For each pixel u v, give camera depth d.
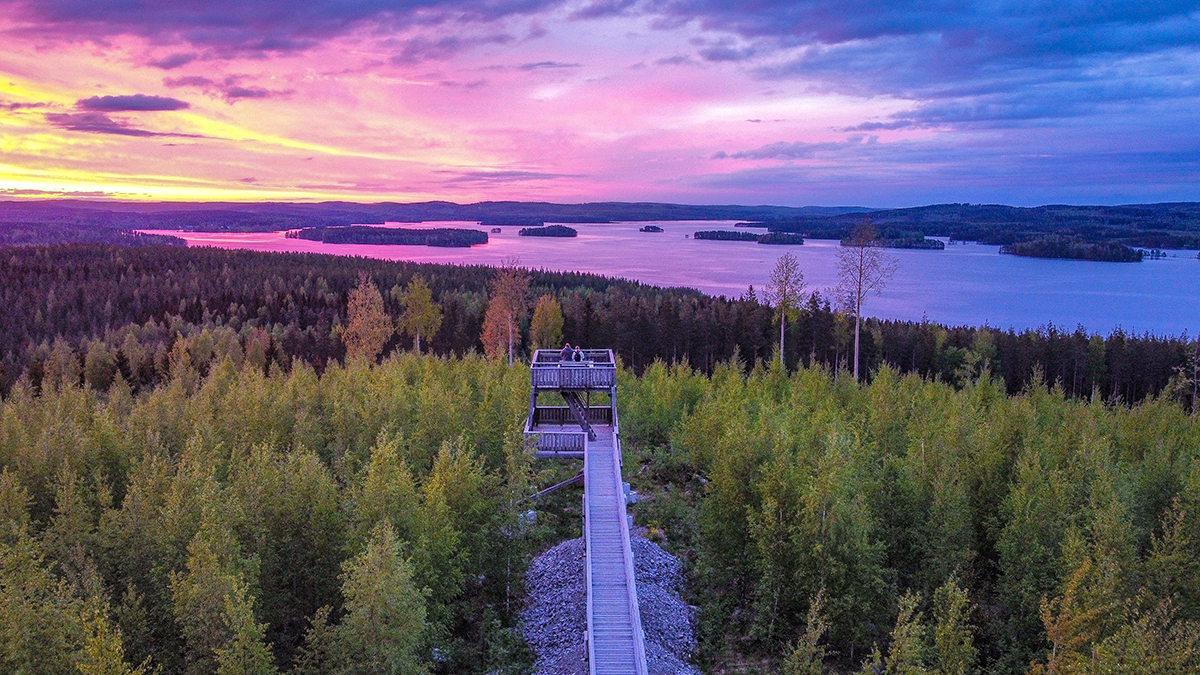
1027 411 43.25
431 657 25.94
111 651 18.33
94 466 34.81
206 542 22.03
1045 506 27.03
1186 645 19.67
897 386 58.06
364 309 75.69
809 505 26.62
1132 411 48.72
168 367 83.88
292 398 47.94
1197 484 27.72
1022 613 25.56
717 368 63.94
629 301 103.81
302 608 26.48
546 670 25.53
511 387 48.03
